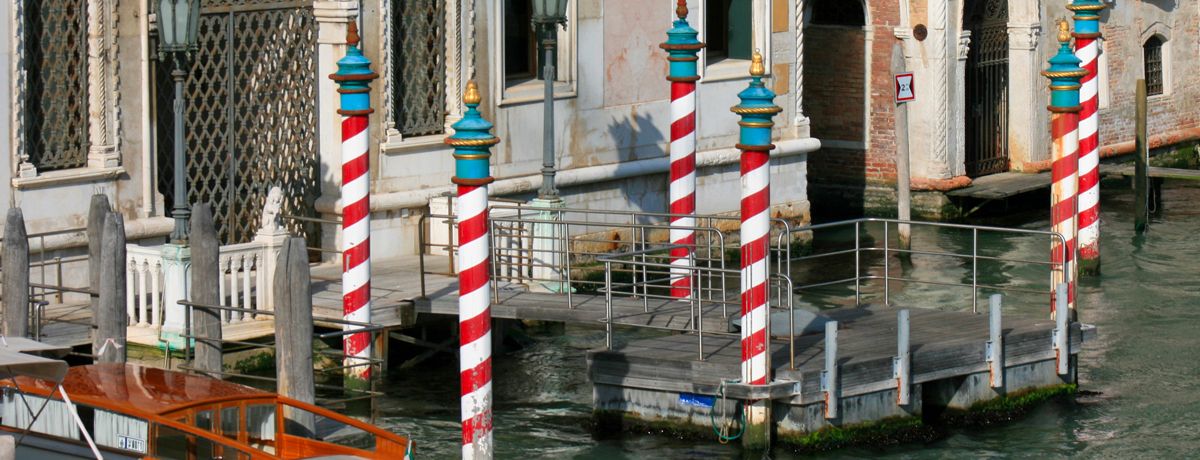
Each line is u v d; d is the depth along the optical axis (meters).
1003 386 17.14
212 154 20.38
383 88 21.00
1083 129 23.06
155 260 17.38
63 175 18.59
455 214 21.05
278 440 13.76
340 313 18.05
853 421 16.03
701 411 16.06
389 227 21.14
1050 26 30.64
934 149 28.70
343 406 17.03
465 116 14.34
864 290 23.30
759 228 15.45
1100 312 21.61
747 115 15.34
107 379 13.88
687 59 18.91
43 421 13.53
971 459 15.95
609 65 23.31
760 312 15.51
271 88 20.69
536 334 20.56
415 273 20.02
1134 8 32.84
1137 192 26.88
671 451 15.92
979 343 16.88
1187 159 34.16
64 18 18.69
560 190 22.81
